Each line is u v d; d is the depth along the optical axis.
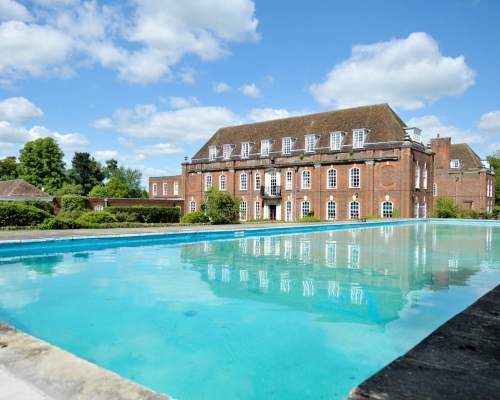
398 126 35.72
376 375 2.54
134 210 30.75
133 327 5.73
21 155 62.69
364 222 27.64
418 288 8.19
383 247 15.52
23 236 14.76
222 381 4.02
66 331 5.57
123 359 4.57
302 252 13.95
